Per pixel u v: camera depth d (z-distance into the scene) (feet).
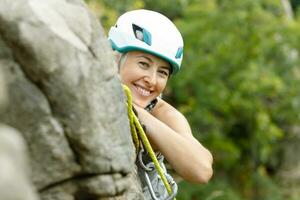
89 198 8.62
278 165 60.90
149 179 11.48
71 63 8.06
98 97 8.48
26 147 7.76
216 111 56.80
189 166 11.72
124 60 12.11
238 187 56.85
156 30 11.92
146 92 12.10
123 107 9.36
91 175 8.48
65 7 8.49
